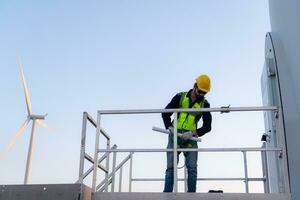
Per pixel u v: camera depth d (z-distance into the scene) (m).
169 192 6.27
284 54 7.36
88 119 6.82
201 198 5.81
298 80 6.36
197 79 7.15
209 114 7.11
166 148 6.86
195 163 6.94
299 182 6.34
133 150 6.56
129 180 9.34
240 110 6.50
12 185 6.03
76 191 5.82
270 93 8.45
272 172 9.02
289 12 6.94
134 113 6.79
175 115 6.65
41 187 5.95
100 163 7.59
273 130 8.53
